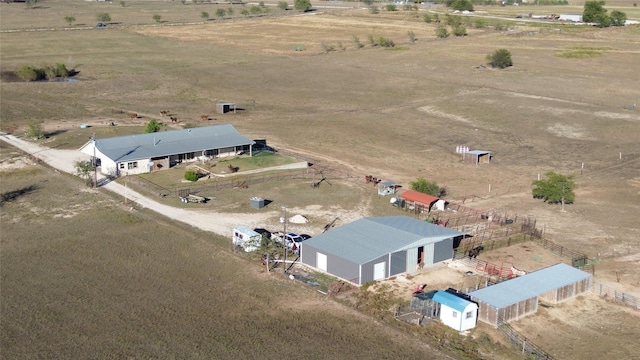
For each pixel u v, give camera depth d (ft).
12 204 261.44
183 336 164.66
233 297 185.57
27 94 486.38
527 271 202.80
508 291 177.47
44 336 164.66
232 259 210.59
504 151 353.31
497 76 548.72
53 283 193.57
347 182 294.05
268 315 175.52
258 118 425.69
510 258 214.07
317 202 265.54
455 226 241.35
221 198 268.21
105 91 504.84
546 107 446.19
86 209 255.50
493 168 322.14
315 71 583.17
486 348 159.63
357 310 178.29
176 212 251.80
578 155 345.31
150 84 529.04
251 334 165.58
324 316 175.01
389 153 347.36
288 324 170.91
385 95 493.36
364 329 168.45
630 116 420.77
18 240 225.76
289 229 235.61
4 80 532.32
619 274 202.80
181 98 486.79
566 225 245.04
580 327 171.01
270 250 216.33
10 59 610.24
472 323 169.58
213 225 239.50
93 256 212.43
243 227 225.15
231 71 582.35
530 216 253.85
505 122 412.36
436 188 273.54
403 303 181.37
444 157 341.21
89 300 183.21
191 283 193.98
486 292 176.96
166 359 154.30
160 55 652.07
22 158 324.60
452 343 161.79
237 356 155.53
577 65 588.50
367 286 191.62
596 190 288.30
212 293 187.83
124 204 260.01
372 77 555.69
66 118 420.36
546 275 188.14
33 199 266.98
